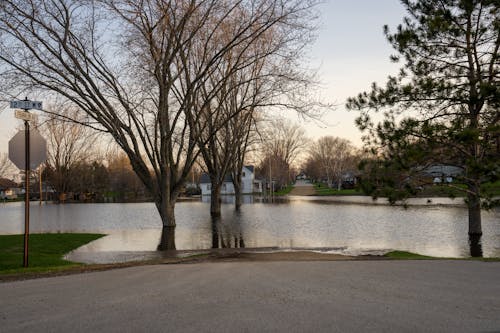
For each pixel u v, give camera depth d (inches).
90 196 3105.3
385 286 278.7
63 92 744.3
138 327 195.6
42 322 205.8
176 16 740.0
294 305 230.2
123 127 825.5
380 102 563.5
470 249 602.5
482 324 194.9
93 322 204.5
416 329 188.4
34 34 695.7
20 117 389.1
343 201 1975.9
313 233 824.3
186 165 891.4
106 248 631.2
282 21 714.8
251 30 832.3
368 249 569.0
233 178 1674.5
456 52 574.2
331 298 245.6
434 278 307.1
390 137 526.9
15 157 403.5
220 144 1403.8
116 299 250.1
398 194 546.0
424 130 510.9
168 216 895.7
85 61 759.1
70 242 679.7
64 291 275.3
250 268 364.2
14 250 563.8
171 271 354.6
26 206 410.6
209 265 390.3
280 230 879.7
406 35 578.2
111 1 732.7
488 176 503.8
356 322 198.7
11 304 241.6
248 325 195.9
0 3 648.4
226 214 1322.6
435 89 545.3
